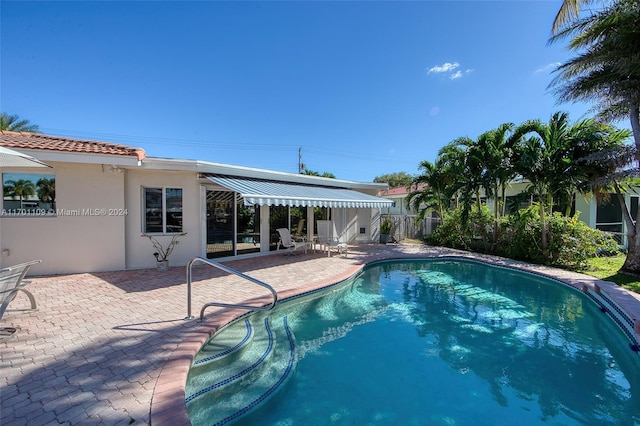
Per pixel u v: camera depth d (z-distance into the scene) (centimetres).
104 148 1702
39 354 766
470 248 2828
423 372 900
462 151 2708
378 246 3094
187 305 1109
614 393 808
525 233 2330
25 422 527
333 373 891
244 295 1307
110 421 533
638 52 1527
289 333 1154
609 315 1272
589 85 1689
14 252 1561
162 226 1862
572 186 2156
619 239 2856
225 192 2123
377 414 713
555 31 1936
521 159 2227
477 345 1075
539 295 1645
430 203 3406
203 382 770
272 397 770
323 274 1772
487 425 682
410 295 1642
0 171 1525
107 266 1714
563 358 988
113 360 741
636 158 1628
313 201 1989
